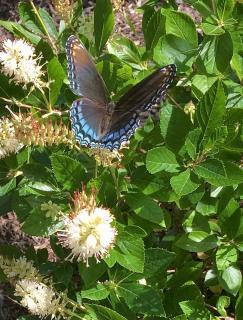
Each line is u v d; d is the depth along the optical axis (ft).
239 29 0.97
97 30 0.98
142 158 0.98
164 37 0.94
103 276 0.94
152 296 0.89
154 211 0.89
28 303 0.85
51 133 0.87
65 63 0.98
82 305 0.93
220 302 0.93
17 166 0.94
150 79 0.83
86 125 0.83
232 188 0.95
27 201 0.91
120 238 0.83
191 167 0.85
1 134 0.86
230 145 0.89
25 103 0.95
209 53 0.95
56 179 0.87
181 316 0.88
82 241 0.76
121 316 0.84
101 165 0.90
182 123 0.86
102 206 0.84
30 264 0.92
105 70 0.93
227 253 0.94
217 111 0.82
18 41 0.87
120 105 0.85
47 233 0.85
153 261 0.89
